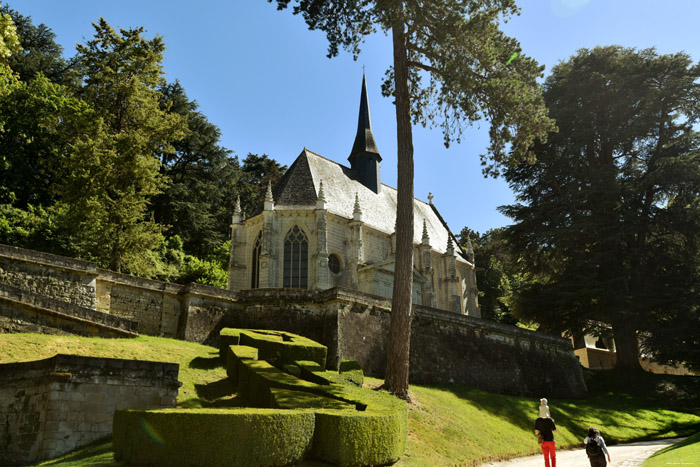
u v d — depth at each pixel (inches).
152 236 1323.8
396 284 906.1
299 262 1680.6
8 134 1744.6
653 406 1386.6
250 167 3149.6
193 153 2488.9
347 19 988.6
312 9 969.5
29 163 1815.9
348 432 492.4
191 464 408.5
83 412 538.9
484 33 896.3
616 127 1849.2
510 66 957.8
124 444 438.0
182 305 1103.0
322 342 1085.1
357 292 1140.5
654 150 1843.0
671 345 1584.6
